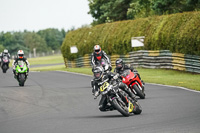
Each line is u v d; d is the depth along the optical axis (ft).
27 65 223.30
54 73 341.21
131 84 141.28
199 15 266.16
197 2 354.95
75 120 107.55
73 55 455.63
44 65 616.80
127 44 355.56
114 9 561.43
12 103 153.28
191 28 265.13
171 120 97.35
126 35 362.94
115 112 119.44
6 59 372.99
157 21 325.01
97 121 103.50
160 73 274.98
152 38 317.83
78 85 217.36
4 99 166.30
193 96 146.92
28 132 92.58
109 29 403.34
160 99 143.02
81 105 140.15
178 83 197.67
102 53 176.96
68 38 480.23
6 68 374.02
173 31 289.74
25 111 131.95
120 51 368.48
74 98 160.97
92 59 177.27
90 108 131.54
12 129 97.71
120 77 140.56
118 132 86.22
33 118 115.85
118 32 379.76
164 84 200.03
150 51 317.01
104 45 398.21
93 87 111.45
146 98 147.95
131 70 143.74
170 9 396.78
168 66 292.81
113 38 382.63
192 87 176.55
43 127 98.63
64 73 335.06
